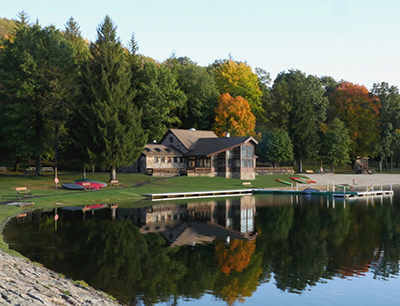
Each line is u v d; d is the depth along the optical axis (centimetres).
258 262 2545
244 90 10919
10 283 1414
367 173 10725
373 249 2923
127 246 2880
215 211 4662
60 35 7325
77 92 6562
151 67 8362
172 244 2984
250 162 8181
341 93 12225
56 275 1989
